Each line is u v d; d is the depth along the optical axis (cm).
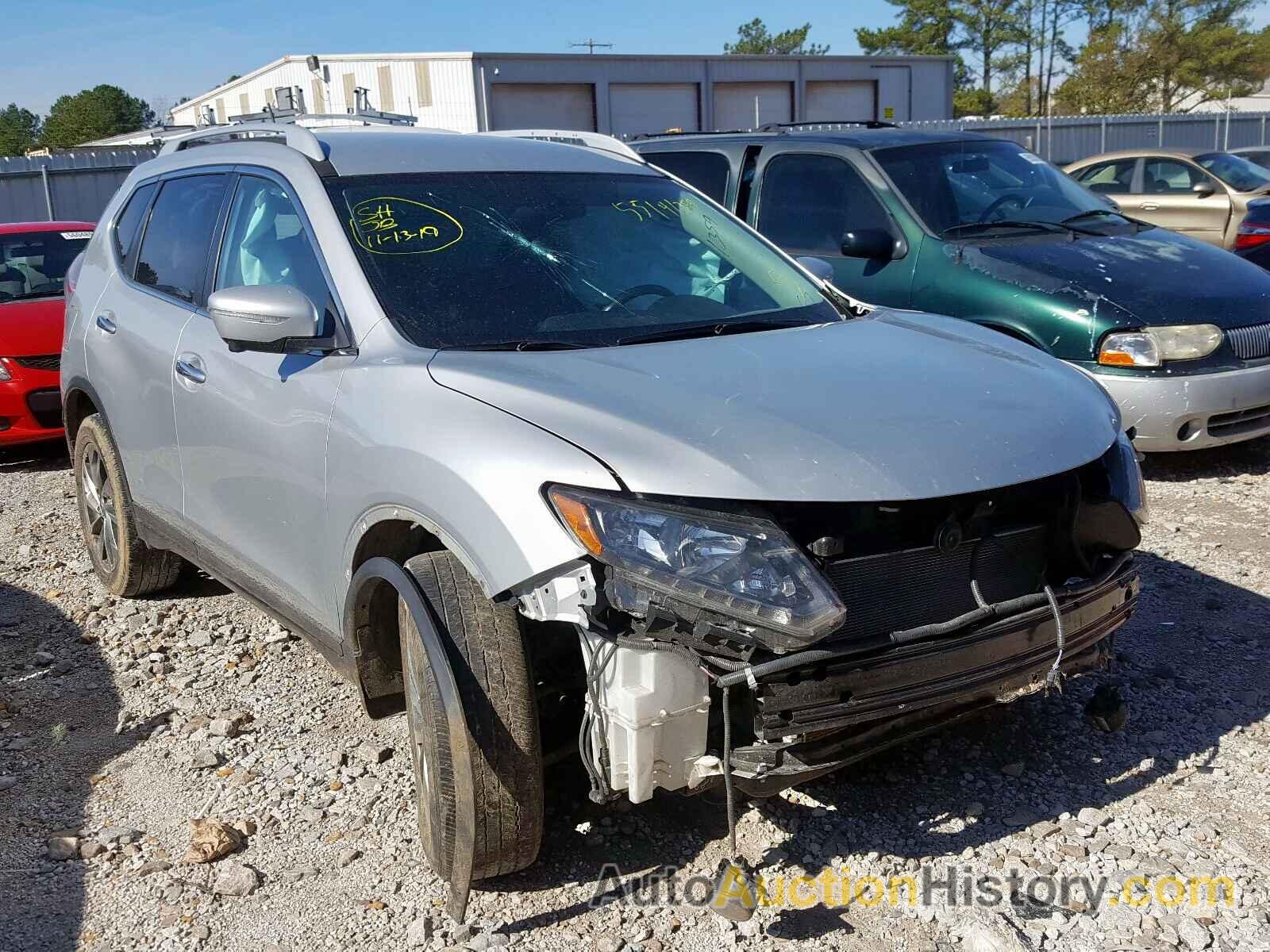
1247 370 621
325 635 343
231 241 403
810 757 269
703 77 4719
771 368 311
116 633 475
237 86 5378
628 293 362
